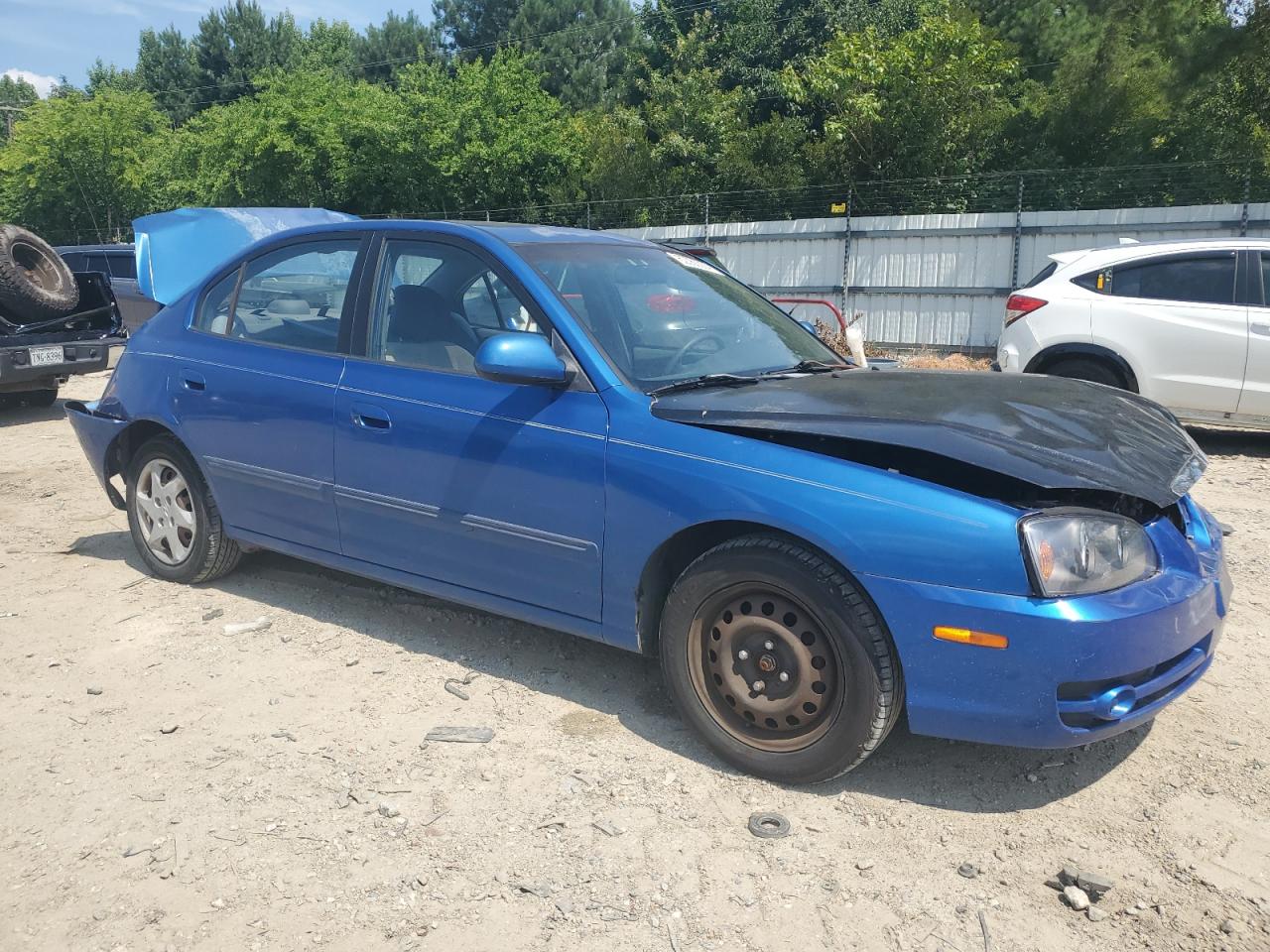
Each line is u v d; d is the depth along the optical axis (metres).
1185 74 17.42
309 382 4.23
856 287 18.11
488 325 3.86
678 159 26.75
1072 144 20.64
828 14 32.25
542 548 3.58
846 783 3.24
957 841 2.93
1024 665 2.77
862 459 3.05
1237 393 8.18
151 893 2.72
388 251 4.19
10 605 4.86
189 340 4.80
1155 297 8.53
